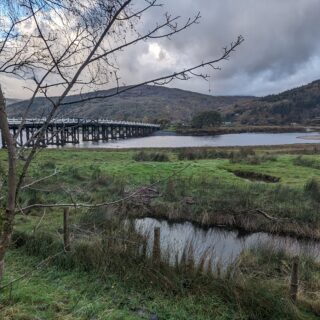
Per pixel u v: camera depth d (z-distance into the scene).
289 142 80.62
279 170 26.62
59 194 15.45
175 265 7.92
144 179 21.67
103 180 19.44
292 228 14.54
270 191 18.22
